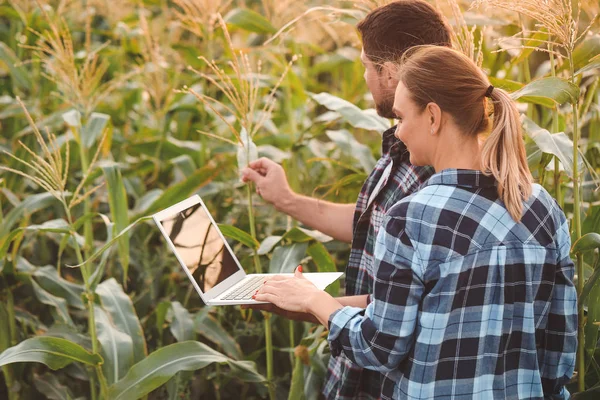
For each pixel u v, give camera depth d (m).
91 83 3.18
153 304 3.24
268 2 3.79
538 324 1.61
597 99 3.08
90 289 2.41
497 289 1.51
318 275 2.14
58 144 3.53
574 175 2.00
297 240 2.48
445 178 1.52
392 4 1.85
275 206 2.39
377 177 2.01
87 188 3.45
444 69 1.51
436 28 1.83
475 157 1.55
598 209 2.31
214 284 2.08
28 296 3.26
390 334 1.49
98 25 5.25
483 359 1.52
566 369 1.67
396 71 1.78
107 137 3.23
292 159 3.32
